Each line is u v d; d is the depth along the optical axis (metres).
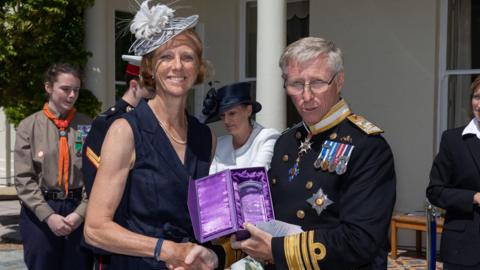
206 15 8.95
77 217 3.90
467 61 6.96
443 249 3.77
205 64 2.52
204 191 2.35
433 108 7.02
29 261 3.99
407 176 7.19
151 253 2.22
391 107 7.27
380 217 2.23
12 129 13.30
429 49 7.01
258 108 4.13
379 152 2.31
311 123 2.45
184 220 2.35
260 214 2.39
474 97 3.73
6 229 8.68
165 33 2.35
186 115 2.54
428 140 7.05
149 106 2.39
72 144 4.14
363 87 7.46
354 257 2.22
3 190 12.84
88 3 7.50
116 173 2.26
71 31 7.81
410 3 7.11
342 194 2.32
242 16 8.71
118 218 2.31
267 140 4.02
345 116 2.42
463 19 6.97
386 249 2.46
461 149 3.75
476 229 3.61
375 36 7.36
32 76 7.61
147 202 2.29
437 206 3.87
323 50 2.34
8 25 7.23
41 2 7.10
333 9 7.66
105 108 8.20
